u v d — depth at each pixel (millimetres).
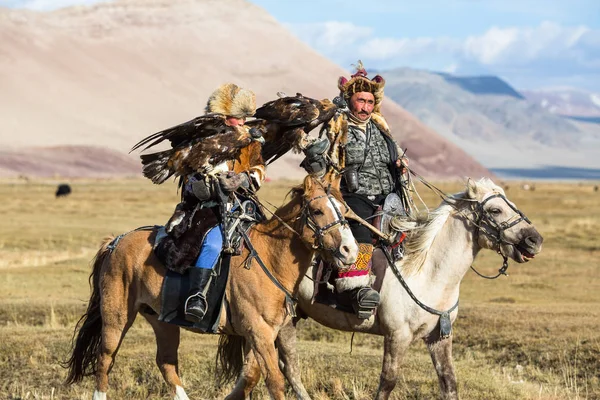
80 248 37531
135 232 10719
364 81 11180
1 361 13844
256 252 9914
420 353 16219
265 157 10945
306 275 10430
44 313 19125
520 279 28516
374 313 10719
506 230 10578
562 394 12469
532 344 15875
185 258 10008
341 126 10938
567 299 24000
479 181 10930
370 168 11070
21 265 30203
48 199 77688
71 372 11016
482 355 15641
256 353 9820
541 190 130375
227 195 10078
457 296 10883
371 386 12250
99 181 161000
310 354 14102
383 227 10781
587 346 15320
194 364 13383
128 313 10531
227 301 10031
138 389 12234
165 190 107188
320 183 9727
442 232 10789
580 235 45062
